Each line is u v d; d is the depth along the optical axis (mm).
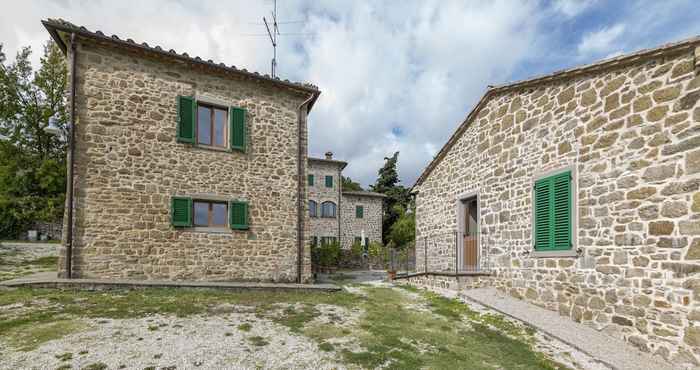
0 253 11531
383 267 18844
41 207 15727
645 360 4609
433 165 11281
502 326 5828
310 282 9648
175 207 8172
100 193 7539
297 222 9664
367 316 6180
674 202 4617
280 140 9703
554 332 5426
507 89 7926
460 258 9680
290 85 9742
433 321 6059
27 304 5570
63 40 7672
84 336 4355
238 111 9117
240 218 8883
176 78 8492
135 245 7770
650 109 4992
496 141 8359
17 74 16891
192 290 7340
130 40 7832
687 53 4594
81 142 7441
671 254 4602
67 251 7141
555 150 6621
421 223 11977
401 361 4211
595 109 5836
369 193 27938
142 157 7980
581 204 5984
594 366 4453
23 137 16688
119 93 7863
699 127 4410
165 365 3676
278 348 4359
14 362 3572
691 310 4344
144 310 5621
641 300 4922
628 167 5234
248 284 7941
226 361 3867
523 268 7293
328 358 4152
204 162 8656
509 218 7797
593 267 5676
